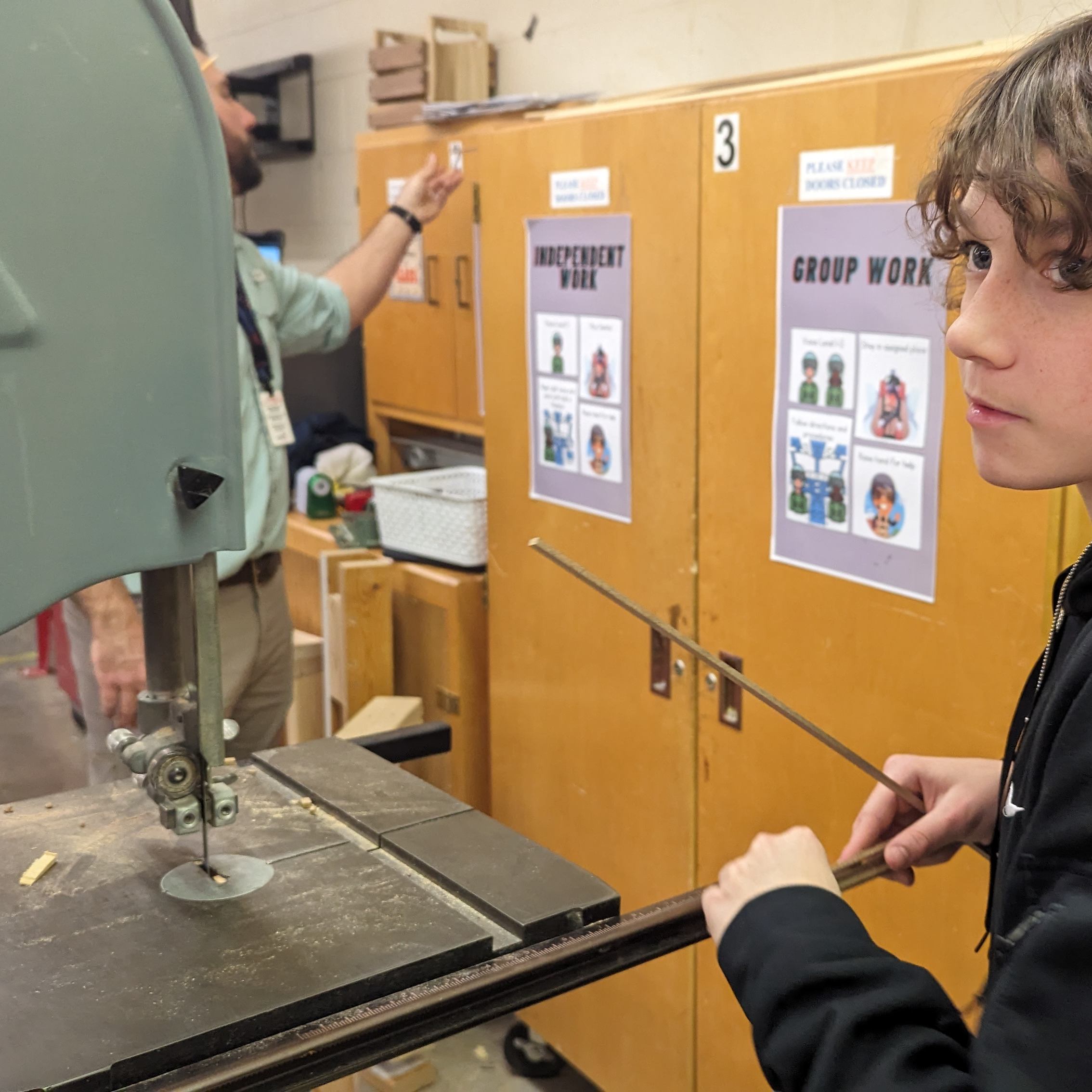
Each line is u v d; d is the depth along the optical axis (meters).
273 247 3.23
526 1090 2.29
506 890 0.98
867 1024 0.70
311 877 1.01
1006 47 1.34
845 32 2.06
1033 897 0.70
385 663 2.50
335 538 2.76
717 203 1.68
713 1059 1.96
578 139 1.90
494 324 2.16
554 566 2.12
